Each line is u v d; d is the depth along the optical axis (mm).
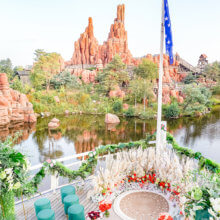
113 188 5027
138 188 5199
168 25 4949
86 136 20656
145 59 44219
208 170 4301
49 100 36156
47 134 21219
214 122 26719
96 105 37125
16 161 2736
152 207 4391
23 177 2951
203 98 32938
